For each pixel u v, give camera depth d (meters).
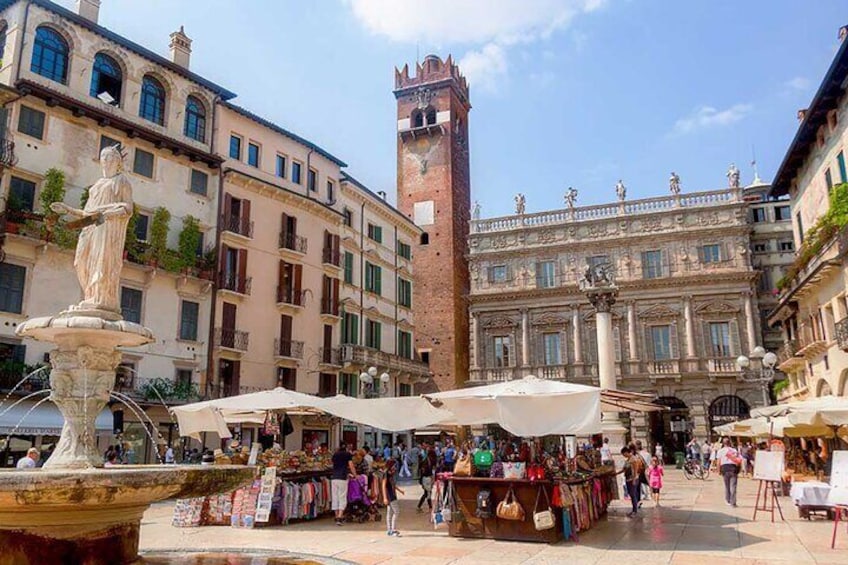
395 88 70.62
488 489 15.41
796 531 15.97
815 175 33.09
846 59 25.59
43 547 7.36
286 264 40.16
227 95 38.69
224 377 35.38
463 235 68.12
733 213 55.12
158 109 34.97
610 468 20.92
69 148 30.16
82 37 31.58
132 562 8.18
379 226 51.41
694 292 54.66
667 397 54.38
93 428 9.95
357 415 18.69
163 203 33.88
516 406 14.60
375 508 19.30
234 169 37.34
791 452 34.28
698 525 17.28
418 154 68.19
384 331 50.38
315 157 43.94
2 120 28.02
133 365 30.89
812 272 30.12
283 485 18.12
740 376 51.56
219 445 33.00
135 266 31.45
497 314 60.78
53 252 28.62
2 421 25.02
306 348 40.56
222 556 9.50
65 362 9.92
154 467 8.92
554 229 60.00
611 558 12.73
